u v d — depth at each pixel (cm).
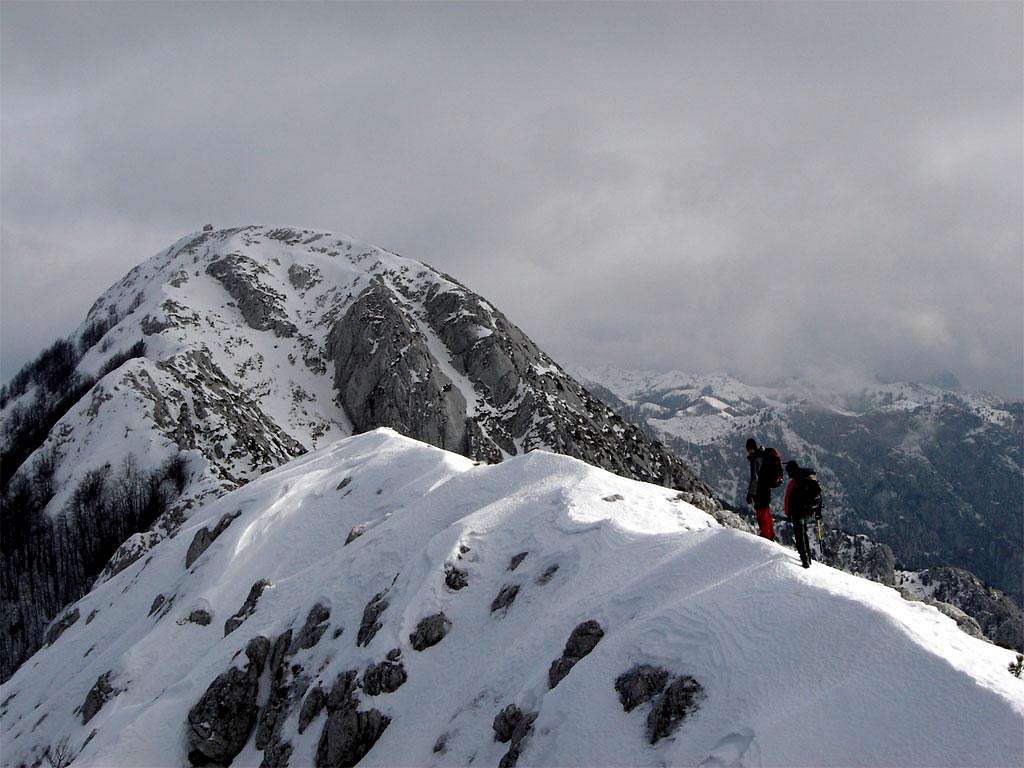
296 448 15238
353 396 17588
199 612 5194
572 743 2319
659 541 3191
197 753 3706
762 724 1984
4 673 10462
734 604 2447
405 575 3775
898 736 1845
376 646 3359
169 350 16862
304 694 3600
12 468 15825
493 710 2772
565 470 4494
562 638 2855
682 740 2102
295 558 5547
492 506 4097
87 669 5622
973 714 1828
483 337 18662
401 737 2970
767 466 3020
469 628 3372
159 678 4709
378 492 5834
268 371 18012
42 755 4791
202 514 7812
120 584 7394
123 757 3666
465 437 17025
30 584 11362
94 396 13938
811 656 2139
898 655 2036
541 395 17738
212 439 13288
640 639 2516
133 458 12706
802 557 2647
